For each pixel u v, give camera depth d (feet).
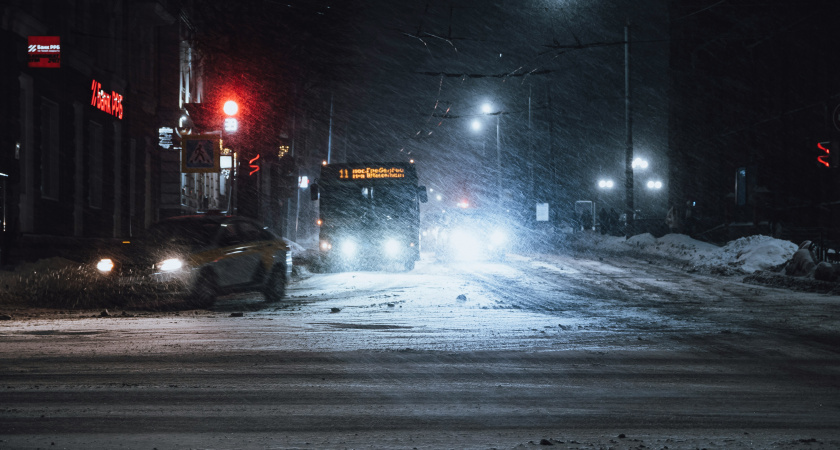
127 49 110.42
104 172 102.37
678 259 111.55
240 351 32.65
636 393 24.09
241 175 93.09
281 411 21.15
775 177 131.44
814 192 120.78
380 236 101.91
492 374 27.45
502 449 16.71
